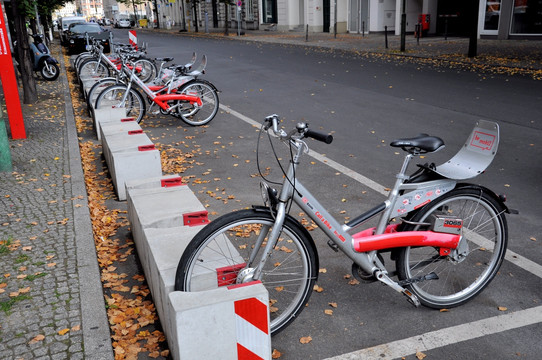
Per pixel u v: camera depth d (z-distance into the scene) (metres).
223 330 2.77
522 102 10.65
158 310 3.54
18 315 3.62
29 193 6.07
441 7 29.47
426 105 10.78
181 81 9.88
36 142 8.54
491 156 3.59
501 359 3.16
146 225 4.13
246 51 25.08
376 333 3.46
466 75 14.51
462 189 3.57
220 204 5.85
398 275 3.59
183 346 2.72
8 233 4.97
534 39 23.25
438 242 3.52
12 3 11.82
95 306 3.70
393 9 32.94
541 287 3.94
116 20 74.69
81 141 8.87
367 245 3.41
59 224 5.16
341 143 8.24
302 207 3.28
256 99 12.41
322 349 3.31
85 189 6.17
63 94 13.68
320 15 39.03
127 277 4.26
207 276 3.21
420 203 3.51
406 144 3.41
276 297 3.83
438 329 3.48
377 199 5.83
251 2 48.34
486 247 4.48
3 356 3.20
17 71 17.12
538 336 3.37
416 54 19.91
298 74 16.17
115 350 3.27
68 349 3.25
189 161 7.59
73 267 4.27
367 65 17.67
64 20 30.34
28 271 4.23
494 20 25.19
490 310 3.68
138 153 6.00
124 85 9.55
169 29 61.59
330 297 3.90
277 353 3.26
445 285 3.97
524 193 5.85
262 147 8.24
